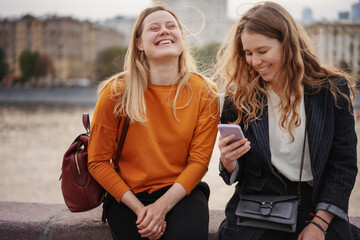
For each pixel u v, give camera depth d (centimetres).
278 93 189
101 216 243
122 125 206
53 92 7381
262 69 183
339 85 180
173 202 191
